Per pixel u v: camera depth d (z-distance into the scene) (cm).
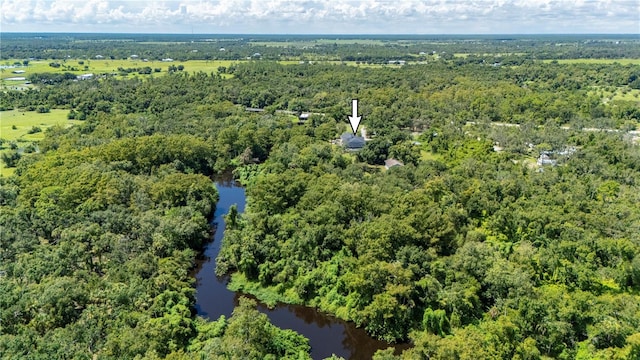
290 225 8762
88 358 5353
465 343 5469
